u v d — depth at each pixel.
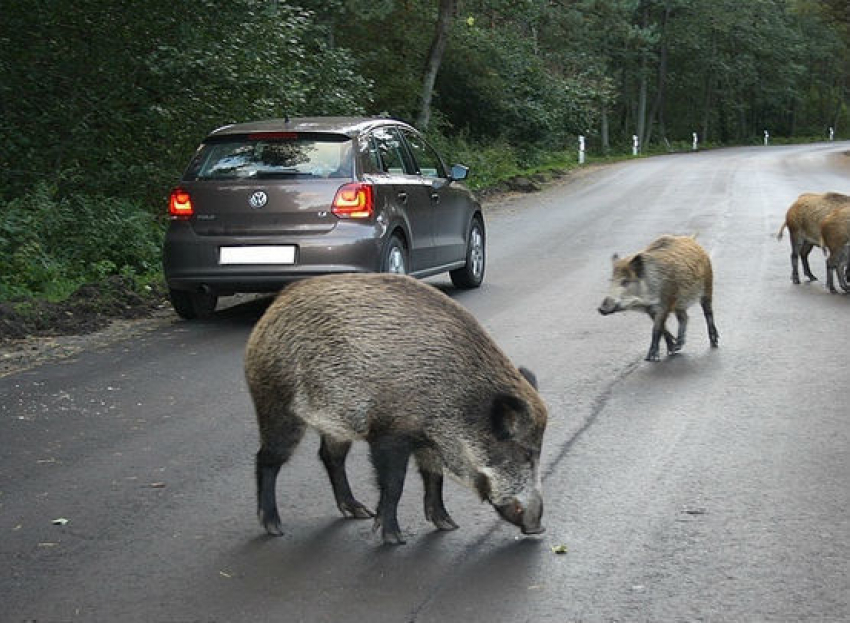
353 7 29.17
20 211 13.82
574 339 9.54
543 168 38.47
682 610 4.21
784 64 91.44
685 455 6.23
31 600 4.46
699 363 8.55
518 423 4.57
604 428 6.81
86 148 16.25
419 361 4.64
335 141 10.49
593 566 4.68
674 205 22.81
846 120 111.44
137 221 14.62
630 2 57.75
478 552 4.87
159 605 4.38
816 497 5.47
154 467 6.24
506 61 43.62
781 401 7.34
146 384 8.26
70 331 10.41
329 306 4.81
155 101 16.62
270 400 4.98
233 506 5.57
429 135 34.53
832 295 11.50
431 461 4.96
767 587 4.41
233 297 12.65
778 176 31.70
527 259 15.15
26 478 6.07
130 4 15.98
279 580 4.61
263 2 17.56
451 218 12.21
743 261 14.06
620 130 77.88
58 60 16.17
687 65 81.44
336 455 5.36
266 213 10.25
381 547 4.96
